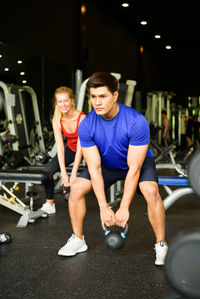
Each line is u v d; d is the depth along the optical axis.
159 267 1.68
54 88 5.74
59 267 1.68
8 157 2.87
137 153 1.56
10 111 4.73
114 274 1.60
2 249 1.96
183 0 6.88
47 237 2.19
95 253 1.89
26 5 4.93
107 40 7.46
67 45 6.01
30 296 1.37
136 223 2.54
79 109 4.11
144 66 9.58
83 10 6.28
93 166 1.61
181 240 0.54
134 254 1.87
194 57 10.77
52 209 2.82
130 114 1.56
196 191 0.63
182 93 11.00
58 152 2.52
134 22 8.12
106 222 1.50
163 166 5.05
